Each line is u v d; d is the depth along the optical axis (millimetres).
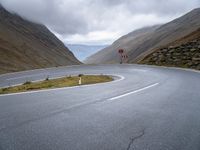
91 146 5547
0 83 28875
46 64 75000
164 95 13125
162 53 49031
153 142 5832
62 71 41656
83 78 26172
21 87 20641
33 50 80312
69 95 13305
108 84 19562
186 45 46531
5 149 5344
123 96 12844
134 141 5891
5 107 9945
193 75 25984
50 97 12609
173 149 5402
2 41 70438
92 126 7145
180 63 43125
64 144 5660
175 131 6715
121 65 48156
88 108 9711
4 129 6816
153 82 20266
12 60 62000
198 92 14203
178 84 18312
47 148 5414
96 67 46719
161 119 8008
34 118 8055
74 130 6738
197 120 7906
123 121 7723
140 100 11602
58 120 7812
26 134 6375
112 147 5492
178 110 9375
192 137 6215
